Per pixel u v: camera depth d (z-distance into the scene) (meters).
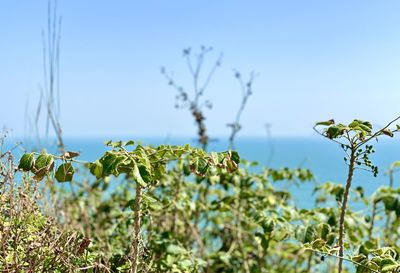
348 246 3.41
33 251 2.85
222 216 5.24
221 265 4.70
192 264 3.73
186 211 4.75
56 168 2.58
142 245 3.20
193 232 4.62
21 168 2.46
